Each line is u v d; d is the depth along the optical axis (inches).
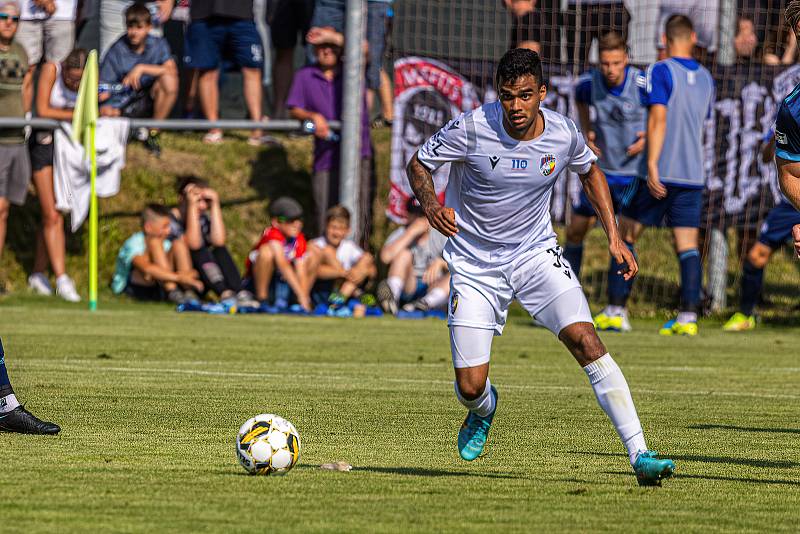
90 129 1900.8
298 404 972.6
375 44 2128.4
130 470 642.8
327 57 2071.9
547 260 672.4
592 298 2119.8
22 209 2150.6
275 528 504.4
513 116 639.1
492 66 2105.1
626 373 1294.3
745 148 2037.4
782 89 2034.9
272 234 1978.3
